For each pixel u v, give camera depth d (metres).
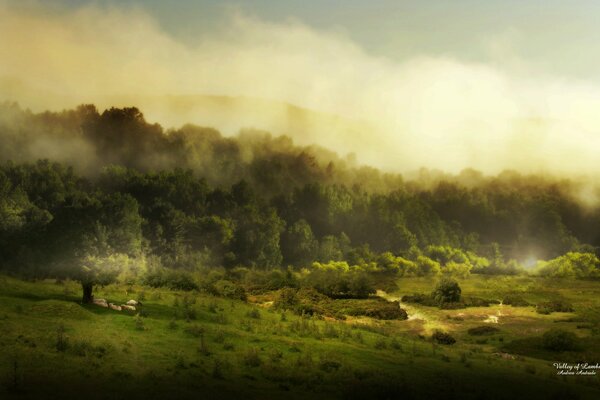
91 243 43.56
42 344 29.05
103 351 29.52
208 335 36.19
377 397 27.38
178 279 64.19
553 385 34.12
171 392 24.73
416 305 74.44
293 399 25.94
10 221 73.81
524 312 70.00
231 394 25.55
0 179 87.06
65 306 36.44
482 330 56.66
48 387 23.53
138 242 54.34
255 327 41.25
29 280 54.16
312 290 74.56
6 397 21.92
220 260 101.31
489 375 34.78
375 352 37.47
